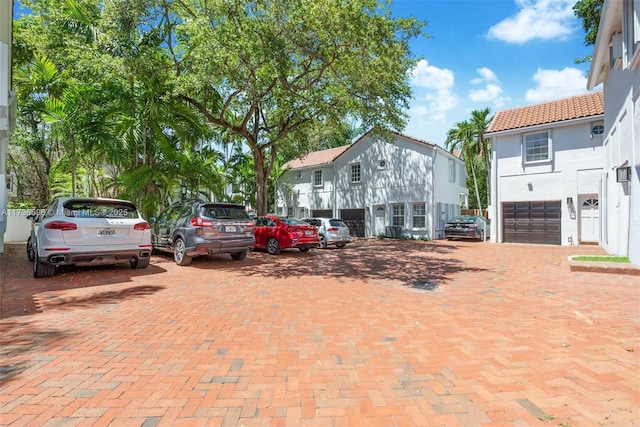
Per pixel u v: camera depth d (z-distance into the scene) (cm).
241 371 326
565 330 438
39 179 2097
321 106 1411
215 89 1370
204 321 474
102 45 1091
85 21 1140
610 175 1168
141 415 253
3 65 775
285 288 691
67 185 1645
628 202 949
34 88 1382
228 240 932
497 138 1786
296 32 998
